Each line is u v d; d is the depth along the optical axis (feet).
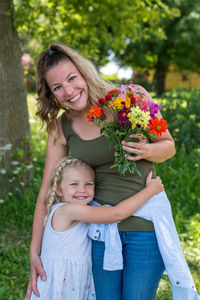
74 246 6.48
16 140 15.31
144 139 5.99
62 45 6.58
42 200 7.20
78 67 6.52
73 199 6.61
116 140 5.96
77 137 6.65
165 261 6.06
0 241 12.68
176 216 13.64
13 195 15.20
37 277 6.80
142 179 6.41
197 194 15.35
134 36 22.53
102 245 6.39
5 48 14.90
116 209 6.09
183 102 19.27
